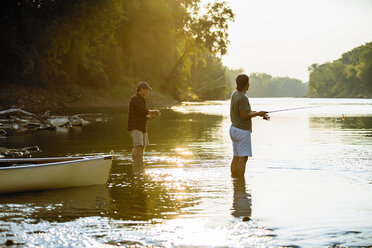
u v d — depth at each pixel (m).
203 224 4.40
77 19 36.56
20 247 3.80
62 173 6.07
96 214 4.81
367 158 8.65
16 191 5.85
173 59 57.22
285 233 4.11
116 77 45.88
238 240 3.93
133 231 4.20
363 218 4.58
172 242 3.89
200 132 14.84
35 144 11.20
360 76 141.88
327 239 3.95
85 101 38.25
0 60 34.94
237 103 7.18
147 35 51.28
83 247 3.79
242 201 5.33
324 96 170.00
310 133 14.40
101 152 9.70
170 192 5.83
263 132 14.87
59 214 4.82
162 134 14.08
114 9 39.19
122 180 6.63
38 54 36.16
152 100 45.41
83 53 40.25
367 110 34.00
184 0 54.78
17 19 34.69
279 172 7.19
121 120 20.69
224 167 7.70
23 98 33.16
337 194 5.64
